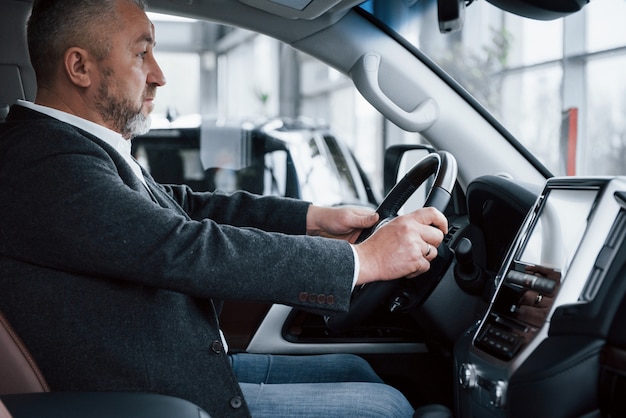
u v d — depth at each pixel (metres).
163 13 2.01
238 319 2.04
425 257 1.28
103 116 1.33
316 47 2.02
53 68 1.31
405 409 1.40
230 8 1.96
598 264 1.10
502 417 1.16
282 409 1.35
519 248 1.31
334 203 3.61
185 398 1.24
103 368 1.20
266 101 16.61
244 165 3.22
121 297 1.21
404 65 2.00
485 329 1.26
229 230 1.22
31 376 1.11
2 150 1.20
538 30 5.22
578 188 1.21
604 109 4.38
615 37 4.23
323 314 1.21
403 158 1.82
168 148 3.09
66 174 1.17
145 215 1.17
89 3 1.28
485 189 1.57
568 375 1.07
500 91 5.77
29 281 1.18
